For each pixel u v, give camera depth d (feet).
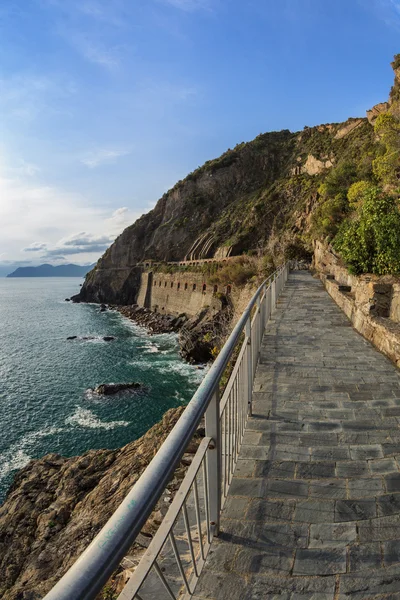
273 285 41.55
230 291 140.97
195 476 7.13
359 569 8.13
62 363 114.11
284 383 19.47
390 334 23.56
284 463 12.37
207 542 8.64
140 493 4.12
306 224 170.91
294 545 8.82
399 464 12.24
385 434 14.19
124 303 284.41
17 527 26.48
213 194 317.22
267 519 9.73
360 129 222.48
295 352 25.03
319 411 16.17
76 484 29.14
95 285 312.09
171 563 8.66
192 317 164.96
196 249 258.98
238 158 325.83
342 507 10.19
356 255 37.63
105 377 97.96
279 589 7.63
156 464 4.69
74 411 76.69
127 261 322.34
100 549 3.33
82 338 150.92
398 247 31.42
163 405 77.41
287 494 10.77
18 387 92.99
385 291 27.99
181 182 333.62
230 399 11.35
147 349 127.54
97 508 22.35
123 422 71.10
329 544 8.86
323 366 22.09
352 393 18.06
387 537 9.07
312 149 282.56
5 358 123.34
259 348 24.11
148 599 7.62
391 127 76.74
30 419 73.82
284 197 229.04
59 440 65.46
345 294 41.73
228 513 10.00
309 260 129.70
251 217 231.30
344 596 7.47
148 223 334.24
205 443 8.16
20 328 185.78
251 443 13.67
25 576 19.08
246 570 8.10
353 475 11.66
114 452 32.76
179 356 115.03
